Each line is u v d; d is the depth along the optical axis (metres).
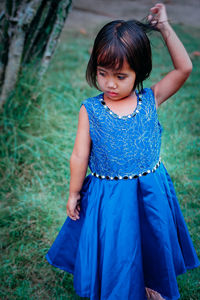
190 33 6.73
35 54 3.11
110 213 1.60
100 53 1.39
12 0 2.74
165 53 5.38
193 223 2.45
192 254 1.89
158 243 1.65
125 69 1.41
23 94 3.12
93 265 1.65
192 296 1.96
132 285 1.62
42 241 2.36
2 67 3.01
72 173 1.67
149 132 1.56
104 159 1.59
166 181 1.73
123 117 1.52
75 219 1.77
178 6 9.47
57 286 2.05
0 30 2.91
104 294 1.64
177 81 1.62
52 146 3.07
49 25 2.99
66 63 4.99
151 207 1.62
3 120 3.07
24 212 2.56
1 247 2.31
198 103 4.10
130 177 1.59
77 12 8.52
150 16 1.62
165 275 1.69
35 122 3.25
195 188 2.78
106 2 9.70
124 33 1.38
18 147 2.98
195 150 3.22
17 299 1.98
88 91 4.13
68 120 3.50
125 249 1.60
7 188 2.80
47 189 2.80
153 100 1.59
